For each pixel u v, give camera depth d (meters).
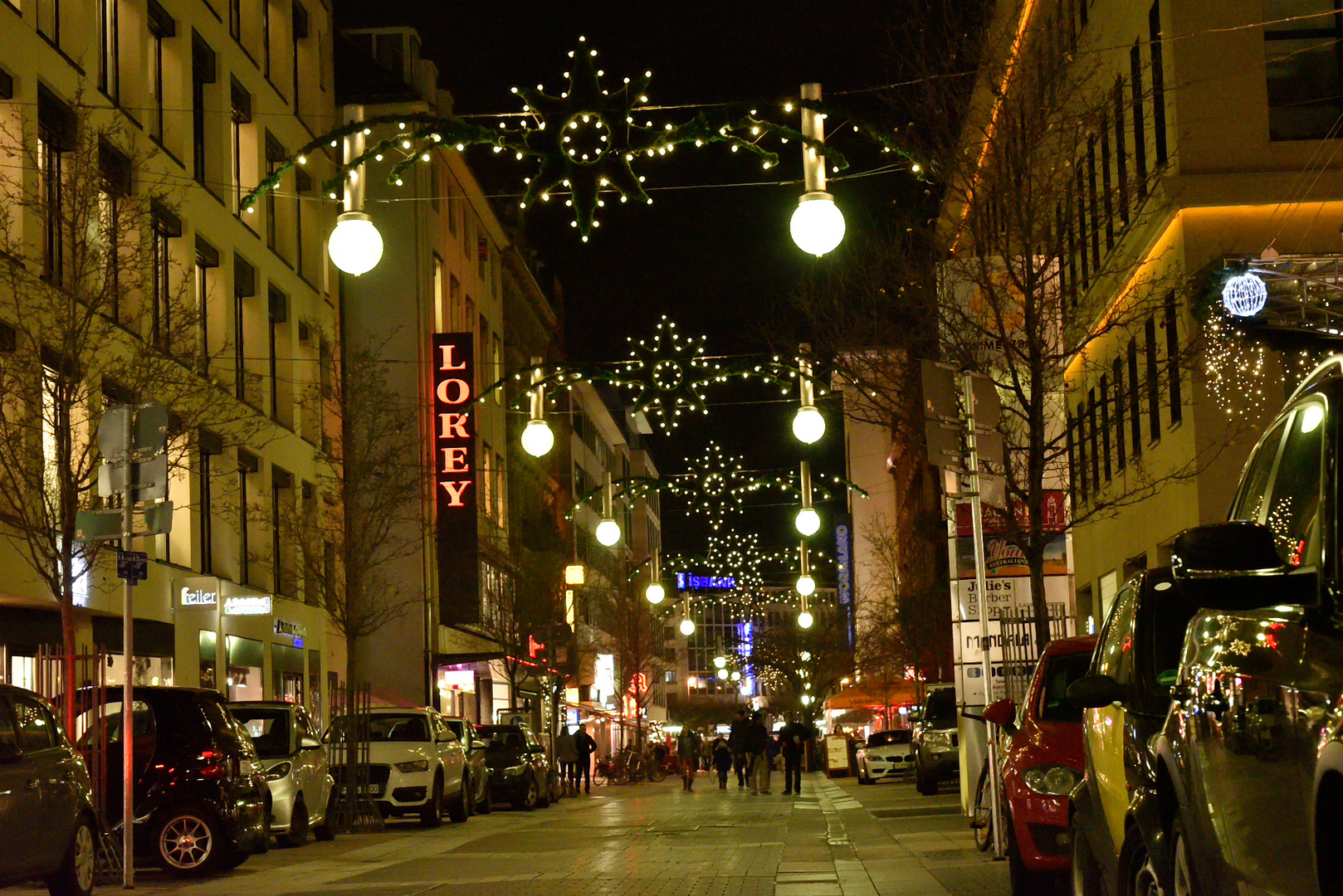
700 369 20.33
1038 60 18.62
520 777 33.72
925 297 18.83
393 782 26.80
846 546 100.50
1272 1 26.52
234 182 36.56
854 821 24.47
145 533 16.00
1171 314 27.05
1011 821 11.80
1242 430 25.08
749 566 71.62
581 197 11.19
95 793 16.38
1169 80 26.44
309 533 37.12
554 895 14.23
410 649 48.12
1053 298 18.05
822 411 20.72
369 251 10.92
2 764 12.87
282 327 39.66
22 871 13.01
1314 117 26.56
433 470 49.44
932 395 15.39
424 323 50.53
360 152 11.39
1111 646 9.35
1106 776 8.97
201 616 32.50
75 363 20.00
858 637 76.69
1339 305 24.06
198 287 34.00
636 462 112.56
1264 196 26.09
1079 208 19.72
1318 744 4.29
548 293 82.19
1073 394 36.81
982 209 18.27
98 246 21.39
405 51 52.69
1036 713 12.18
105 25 29.66
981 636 15.57
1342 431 4.53
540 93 11.09
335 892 15.06
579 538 80.56
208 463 34.50
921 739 34.41
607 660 89.06
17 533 23.05
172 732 17.31
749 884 14.89
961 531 18.06
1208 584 4.49
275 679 38.22
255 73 38.00
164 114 32.47
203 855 16.94
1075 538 39.16
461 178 57.16
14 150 22.69
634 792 47.50
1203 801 5.72
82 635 26.94
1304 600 4.50
